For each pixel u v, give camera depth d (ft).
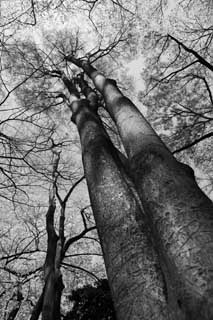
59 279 18.16
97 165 9.43
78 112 15.69
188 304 4.15
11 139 22.00
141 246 6.30
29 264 32.53
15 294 27.78
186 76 31.17
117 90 15.94
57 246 20.35
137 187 7.22
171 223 5.36
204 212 5.36
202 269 4.30
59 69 36.37
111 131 33.17
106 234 7.14
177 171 6.79
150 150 7.80
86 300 24.23
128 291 5.60
